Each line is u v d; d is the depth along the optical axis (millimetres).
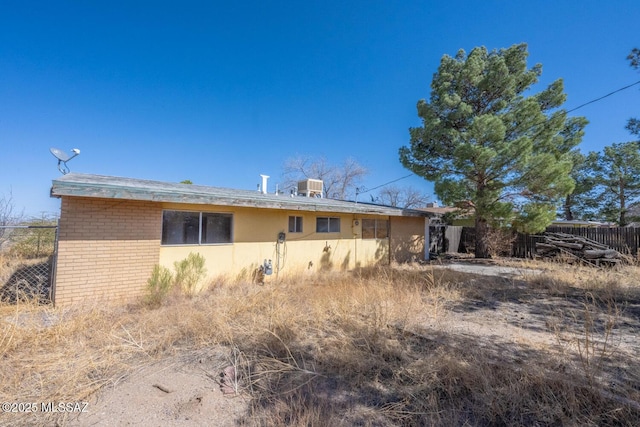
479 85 12617
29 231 9469
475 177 12469
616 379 2742
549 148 12195
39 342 3549
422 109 13305
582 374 2748
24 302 5066
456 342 3662
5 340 3391
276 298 5504
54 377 2826
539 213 11555
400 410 2367
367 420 2260
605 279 7430
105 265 5676
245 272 7949
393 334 3912
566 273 8352
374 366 3084
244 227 7988
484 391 2529
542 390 2506
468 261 12812
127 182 6934
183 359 3303
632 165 20156
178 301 5770
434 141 12867
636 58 6855
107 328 4039
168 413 2369
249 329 4043
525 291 6797
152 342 3688
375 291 5785
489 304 5750
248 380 2832
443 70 13508
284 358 3262
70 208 5371
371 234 11852
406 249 13203
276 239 8703
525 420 2219
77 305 5109
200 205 7113
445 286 6852
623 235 11820
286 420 2283
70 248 5344
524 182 11625
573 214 23812
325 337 3828
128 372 2998
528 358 3188
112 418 2295
